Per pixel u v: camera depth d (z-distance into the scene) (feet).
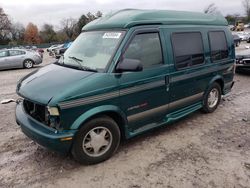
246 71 34.19
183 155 13.87
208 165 12.92
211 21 19.02
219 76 19.65
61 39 273.95
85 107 11.89
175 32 15.67
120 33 13.51
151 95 14.47
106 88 12.35
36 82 12.95
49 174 12.34
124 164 13.07
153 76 14.29
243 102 22.86
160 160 13.39
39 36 274.57
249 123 18.13
